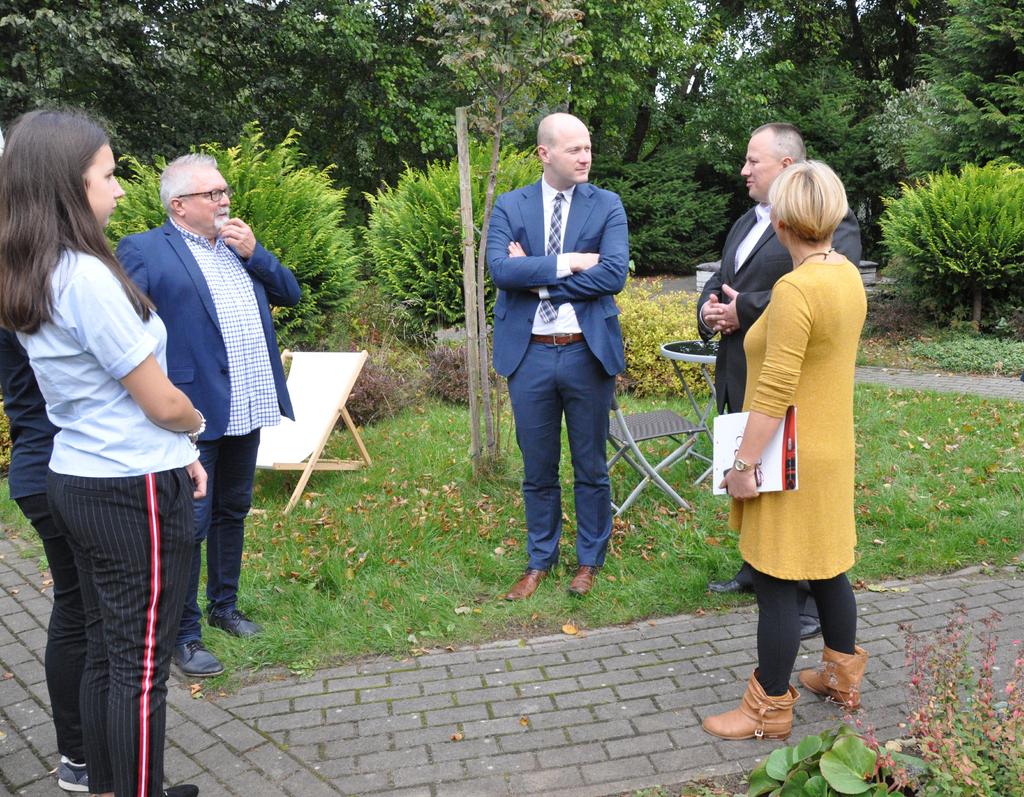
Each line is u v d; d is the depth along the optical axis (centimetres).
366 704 315
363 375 705
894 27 2342
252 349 351
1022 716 224
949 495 500
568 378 385
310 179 843
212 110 1579
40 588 416
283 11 1588
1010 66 1354
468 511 490
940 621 365
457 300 905
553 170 382
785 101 2339
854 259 352
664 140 2520
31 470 238
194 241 340
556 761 277
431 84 1778
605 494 406
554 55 481
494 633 369
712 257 2228
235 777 272
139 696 217
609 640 360
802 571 270
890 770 220
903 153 1753
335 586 407
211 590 370
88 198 208
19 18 1165
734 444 278
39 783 270
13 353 234
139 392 207
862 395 777
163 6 1421
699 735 289
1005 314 1109
